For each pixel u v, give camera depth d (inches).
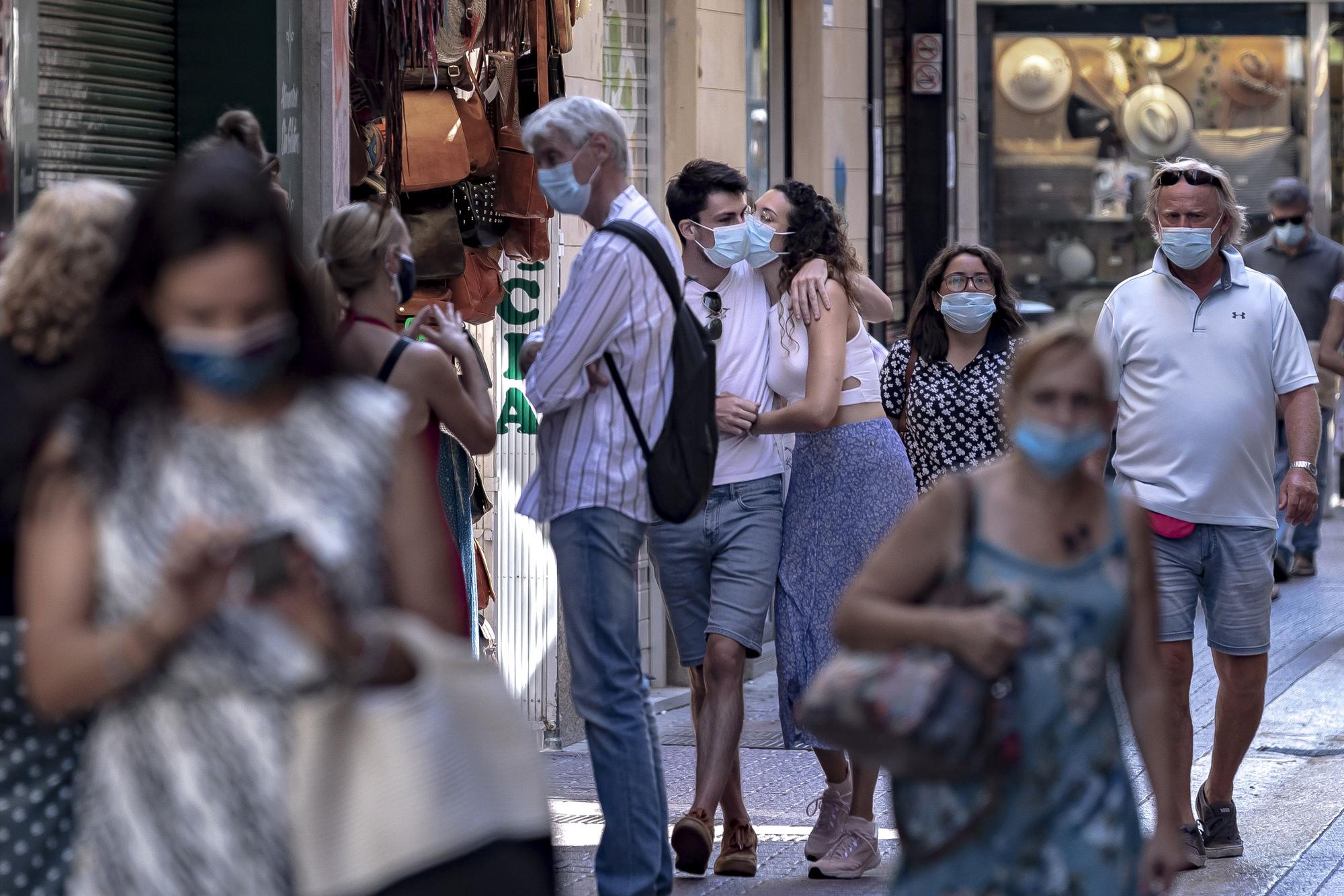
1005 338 741.9
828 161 1346.0
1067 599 406.6
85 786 321.1
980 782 404.5
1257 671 730.2
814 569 725.9
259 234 312.5
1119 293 748.6
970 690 400.2
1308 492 738.2
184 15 753.6
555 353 596.4
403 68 769.6
